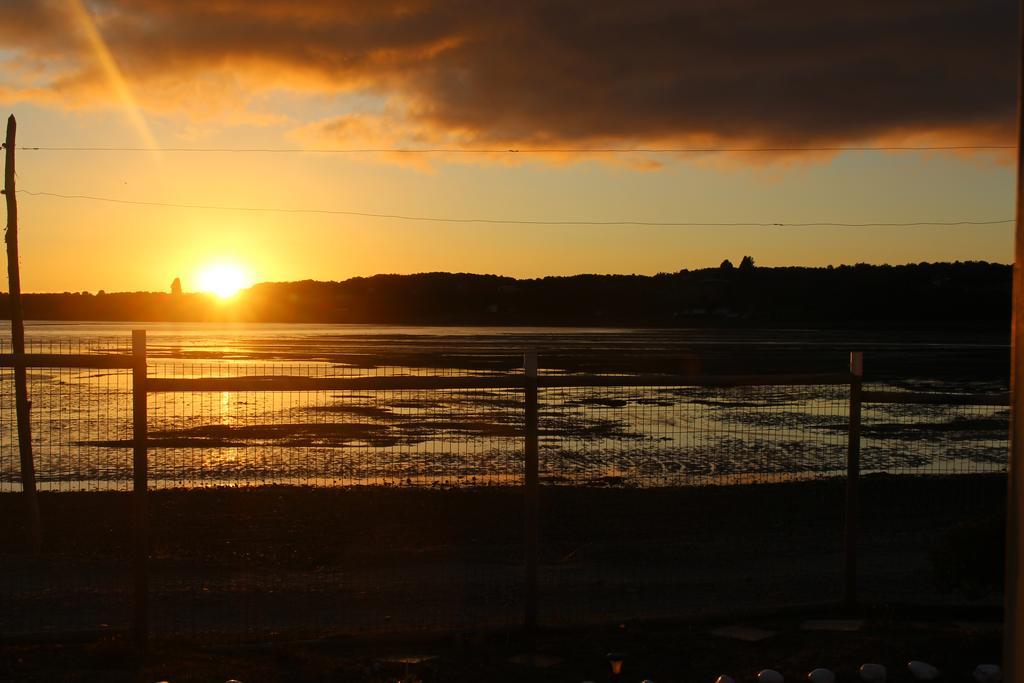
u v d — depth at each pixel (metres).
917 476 20.16
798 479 20.14
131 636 7.51
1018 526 4.11
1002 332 150.00
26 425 13.17
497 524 15.11
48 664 6.86
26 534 13.33
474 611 9.19
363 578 10.95
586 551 12.86
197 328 162.12
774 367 60.50
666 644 7.60
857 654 7.23
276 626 8.51
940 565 8.04
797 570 11.62
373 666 6.96
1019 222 4.04
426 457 22.92
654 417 31.36
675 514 15.90
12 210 14.90
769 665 7.04
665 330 163.38
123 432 26.97
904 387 47.12
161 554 12.72
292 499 17.05
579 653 7.37
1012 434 4.17
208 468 21.23
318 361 58.97
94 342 67.12
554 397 37.88
